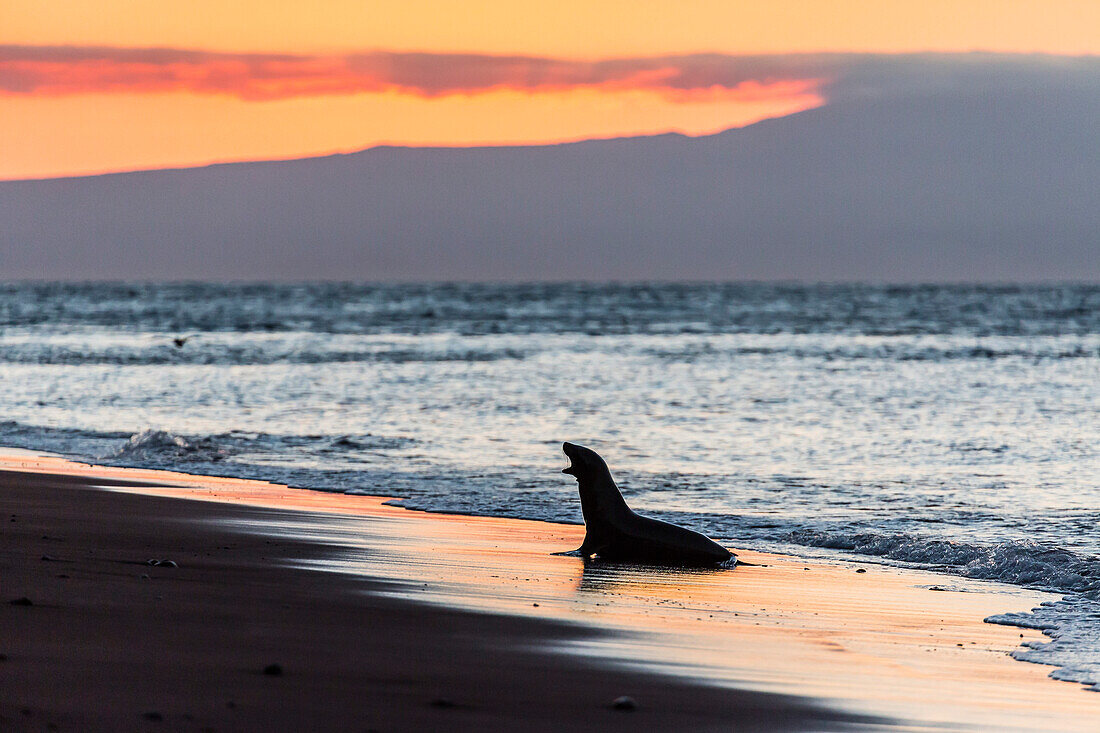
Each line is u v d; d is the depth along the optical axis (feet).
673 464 234.17
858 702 77.41
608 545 138.62
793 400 368.48
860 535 155.02
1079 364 530.27
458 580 116.67
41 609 88.94
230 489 188.44
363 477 207.41
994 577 132.05
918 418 321.11
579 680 78.54
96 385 397.80
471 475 211.82
